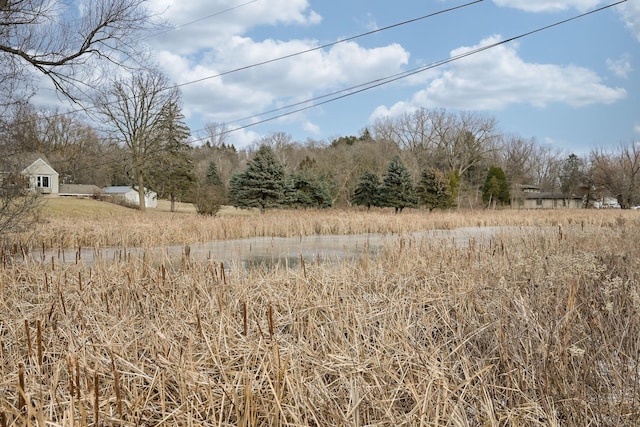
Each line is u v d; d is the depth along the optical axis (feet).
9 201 31.58
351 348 12.03
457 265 21.02
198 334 12.53
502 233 36.91
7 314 15.08
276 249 45.50
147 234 50.62
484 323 13.66
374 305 16.06
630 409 9.39
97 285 18.63
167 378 10.59
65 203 111.55
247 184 103.55
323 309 15.28
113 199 129.90
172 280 19.57
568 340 11.57
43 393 9.88
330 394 9.99
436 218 74.02
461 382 10.27
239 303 15.43
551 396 9.80
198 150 197.57
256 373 10.39
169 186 117.91
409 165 164.55
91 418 9.23
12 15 33.37
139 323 14.87
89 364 11.26
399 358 11.04
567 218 74.18
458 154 175.83
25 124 34.68
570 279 15.57
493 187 150.71
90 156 115.34
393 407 9.58
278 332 13.29
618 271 18.93
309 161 140.67
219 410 9.63
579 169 187.93
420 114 177.99
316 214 74.79
